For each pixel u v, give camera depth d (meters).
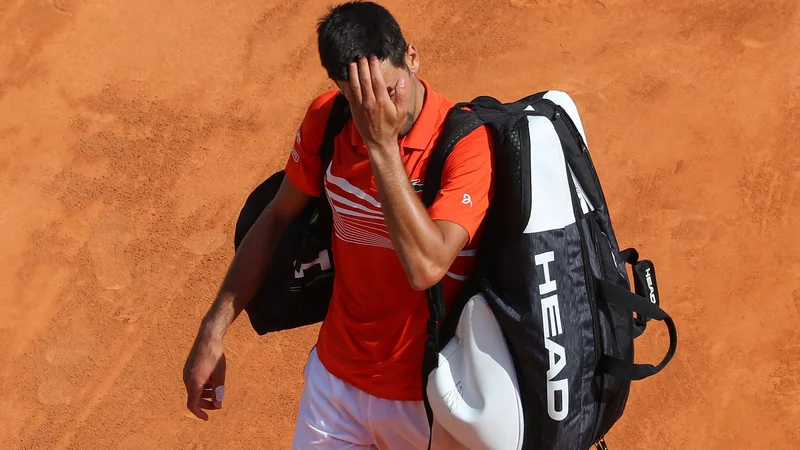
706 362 19.11
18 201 23.06
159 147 24.16
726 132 23.38
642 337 19.50
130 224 22.48
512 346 9.92
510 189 9.42
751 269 20.56
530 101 10.60
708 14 26.42
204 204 22.86
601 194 10.51
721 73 24.84
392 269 10.38
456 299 10.24
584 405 10.03
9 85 25.77
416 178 9.67
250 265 11.78
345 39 8.91
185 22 27.05
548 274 9.56
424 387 10.33
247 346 20.11
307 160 10.95
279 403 19.23
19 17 27.19
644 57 25.45
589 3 26.95
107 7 27.39
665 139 23.33
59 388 19.66
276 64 26.05
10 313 20.89
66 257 21.89
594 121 23.89
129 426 19.06
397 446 11.52
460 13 27.03
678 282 20.39
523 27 26.55
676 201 21.97
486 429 10.12
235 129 24.55
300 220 11.76
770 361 19.06
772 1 26.58
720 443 18.02
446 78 25.45
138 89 25.56
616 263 10.54
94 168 23.75
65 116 24.98
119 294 21.16
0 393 19.61
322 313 12.66
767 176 22.36
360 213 10.17
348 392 11.36
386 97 8.60
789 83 24.45
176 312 20.80
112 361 20.05
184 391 19.55
